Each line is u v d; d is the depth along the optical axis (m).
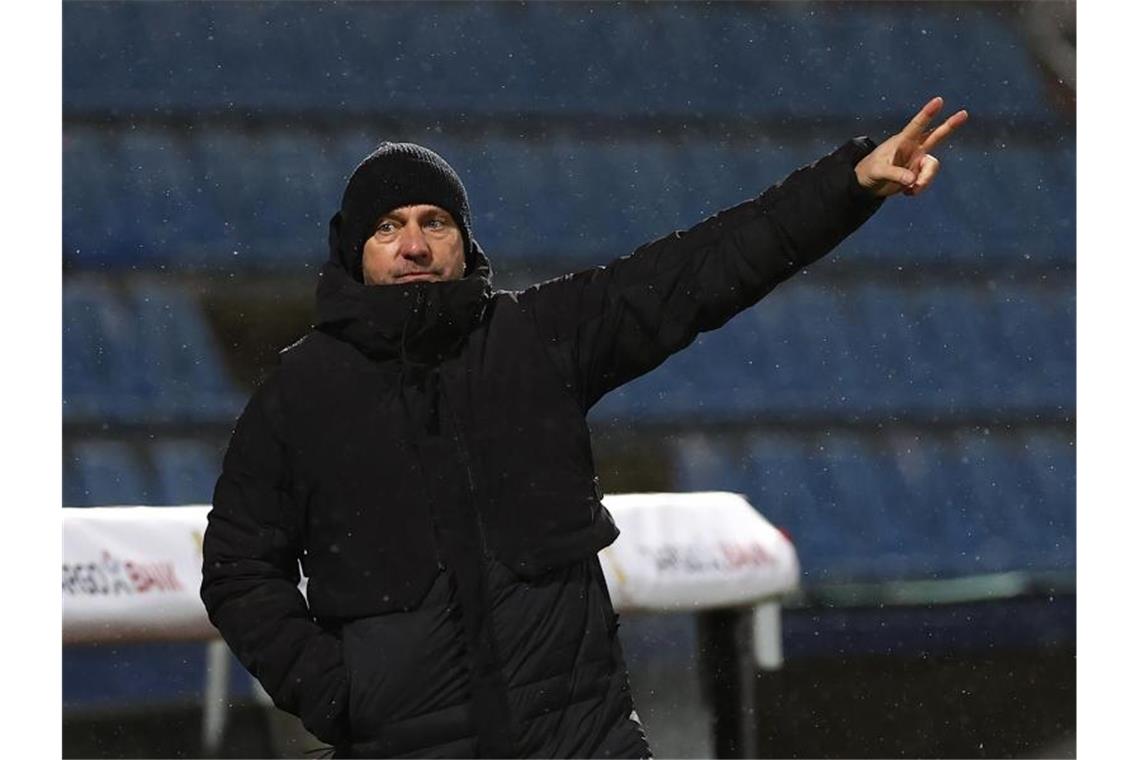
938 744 37.81
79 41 44.91
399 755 8.55
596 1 48.94
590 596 8.84
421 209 9.12
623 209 46.06
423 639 8.56
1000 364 45.88
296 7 46.59
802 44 49.56
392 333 8.78
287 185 44.38
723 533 20.94
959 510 43.47
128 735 32.81
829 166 9.00
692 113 47.91
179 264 42.75
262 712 29.67
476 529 8.65
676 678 31.56
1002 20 51.28
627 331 9.11
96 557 19.25
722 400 43.75
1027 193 48.75
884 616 41.50
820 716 37.69
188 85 45.34
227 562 8.92
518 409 8.85
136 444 39.66
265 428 8.93
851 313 46.00
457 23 47.31
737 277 9.05
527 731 8.48
